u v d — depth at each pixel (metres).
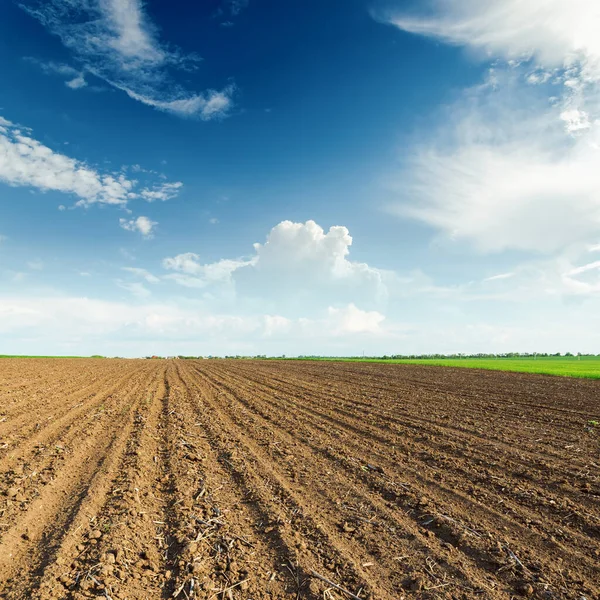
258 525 5.50
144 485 6.79
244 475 7.37
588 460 8.16
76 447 8.64
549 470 7.56
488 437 10.05
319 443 9.60
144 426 10.90
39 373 26.06
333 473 7.55
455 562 4.61
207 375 28.66
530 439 9.84
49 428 10.17
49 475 6.96
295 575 4.36
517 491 6.58
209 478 7.23
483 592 4.07
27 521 5.35
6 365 31.75
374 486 6.92
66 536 4.93
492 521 5.58
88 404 14.07
